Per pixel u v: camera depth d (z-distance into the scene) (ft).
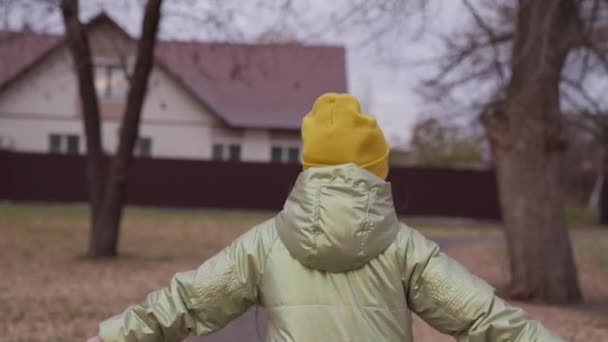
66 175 94.22
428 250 8.25
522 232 33.45
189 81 108.37
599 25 35.50
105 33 56.44
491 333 7.84
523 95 32.19
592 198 138.10
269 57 83.66
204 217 83.30
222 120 105.09
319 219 7.88
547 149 33.17
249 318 24.53
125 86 104.58
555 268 33.14
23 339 22.45
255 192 95.40
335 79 111.55
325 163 8.48
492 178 95.86
